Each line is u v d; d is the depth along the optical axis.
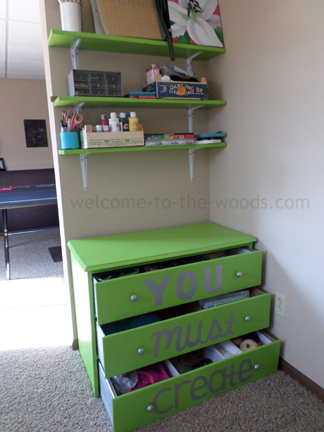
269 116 1.58
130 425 1.36
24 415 1.45
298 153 1.46
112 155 1.84
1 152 4.78
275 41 1.49
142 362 1.43
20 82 4.74
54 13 1.61
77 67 1.66
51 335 2.09
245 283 1.68
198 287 1.56
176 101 1.68
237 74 1.75
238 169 1.85
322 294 1.44
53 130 1.77
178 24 1.71
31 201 3.04
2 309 2.46
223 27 1.81
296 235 1.53
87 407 1.50
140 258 1.49
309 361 1.55
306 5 1.33
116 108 1.81
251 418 1.41
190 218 2.13
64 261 1.94
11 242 4.27
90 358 1.56
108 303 1.39
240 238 1.76
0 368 1.76
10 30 2.91
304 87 1.38
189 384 1.44
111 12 1.57
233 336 1.62
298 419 1.40
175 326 1.46
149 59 1.84
